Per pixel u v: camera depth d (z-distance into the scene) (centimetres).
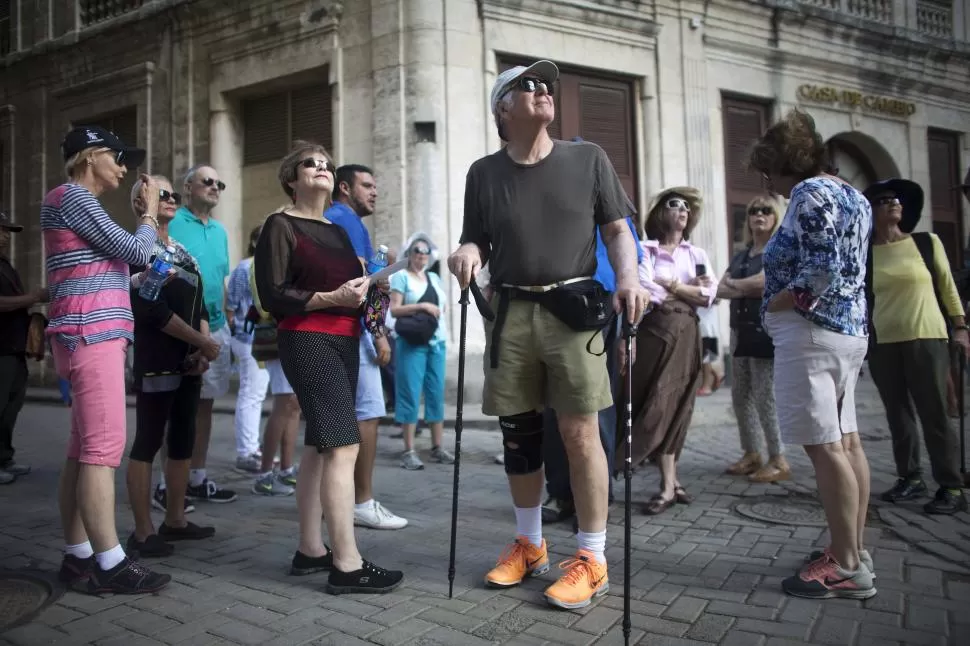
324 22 948
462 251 276
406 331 537
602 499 272
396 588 280
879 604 260
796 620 247
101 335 274
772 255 277
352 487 284
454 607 262
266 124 1060
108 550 278
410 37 890
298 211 301
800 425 267
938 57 1333
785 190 291
